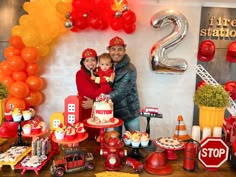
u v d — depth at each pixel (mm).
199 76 2455
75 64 2428
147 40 2402
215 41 2428
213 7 2387
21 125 1810
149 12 2371
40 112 2482
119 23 2180
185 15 2387
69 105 1765
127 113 2207
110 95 2002
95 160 1668
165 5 2369
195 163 1546
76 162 1499
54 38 2332
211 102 1819
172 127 2516
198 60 2436
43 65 2418
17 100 2078
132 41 2400
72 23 2078
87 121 1726
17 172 1487
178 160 1698
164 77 2453
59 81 2449
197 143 1567
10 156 1555
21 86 2061
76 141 1545
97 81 2012
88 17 2129
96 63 2043
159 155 1545
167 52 2369
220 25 2410
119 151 1597
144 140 1601
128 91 2094
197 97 1909
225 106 1849
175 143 1646
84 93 2027
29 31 1978
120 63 2078
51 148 1712
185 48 2414
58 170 1448
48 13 2129
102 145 1708
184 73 2449
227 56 2439
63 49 2404
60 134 1551
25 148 1690
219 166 1553
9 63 2061
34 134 1675
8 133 1976
